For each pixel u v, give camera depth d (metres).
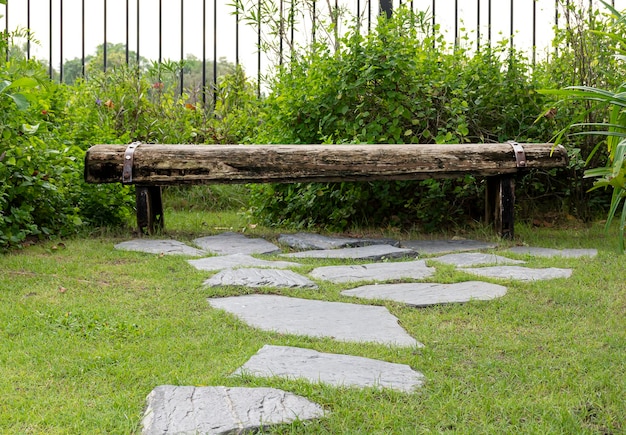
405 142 7.09
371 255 5.33
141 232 6.20
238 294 4.11
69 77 17.20
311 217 6.91
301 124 7.16
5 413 2.40
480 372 2.84
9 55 6.26
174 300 3.95
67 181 6.12
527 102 7.28
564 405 2.49
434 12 8.07
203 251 5.60
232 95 9.80
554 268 4.76
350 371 2.78
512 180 6.09
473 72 7.27
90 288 4.17
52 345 3.11
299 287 4.28
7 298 3.86
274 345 3.11
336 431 2.26
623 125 2.89
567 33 7.27
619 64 7.16
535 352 3.11
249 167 5.80
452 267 4.82
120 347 3.12
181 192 8.58
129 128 8.98
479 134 7.16
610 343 3.19
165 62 9.55
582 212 7.31
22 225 5.73
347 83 6.92
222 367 2.83
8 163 5.18
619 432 2.31
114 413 2.40
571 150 6.77
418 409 2.45
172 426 2.21
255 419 2.27
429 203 6.74
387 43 6.96
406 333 3.39
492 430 2.29
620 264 4.82
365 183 6.78
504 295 4.05
